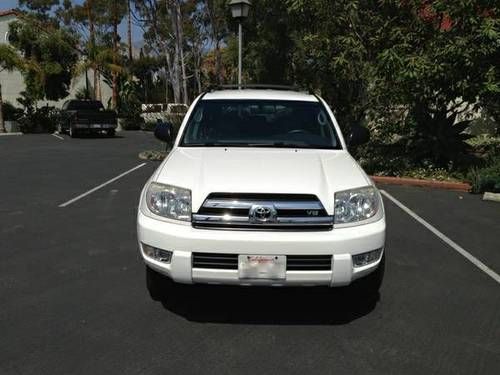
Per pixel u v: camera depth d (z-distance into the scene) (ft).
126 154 51.42
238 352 11.55
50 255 18.08
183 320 13.08
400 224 22.88
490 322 13.12
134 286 15.28
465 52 29.09
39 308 13.70
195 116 16.97
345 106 42.86
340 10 34.83
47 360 11.10
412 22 32.89
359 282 13.75
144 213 12.91
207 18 113.19
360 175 13.69
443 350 11.68
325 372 10.75
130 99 105.09
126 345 11.80
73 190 30.55
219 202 12.07
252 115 16.97
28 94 90.63
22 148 57.98
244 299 14.30
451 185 31.30
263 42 66.23
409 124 36.29
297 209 12.05
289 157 14.32
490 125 45.37
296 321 13.10
